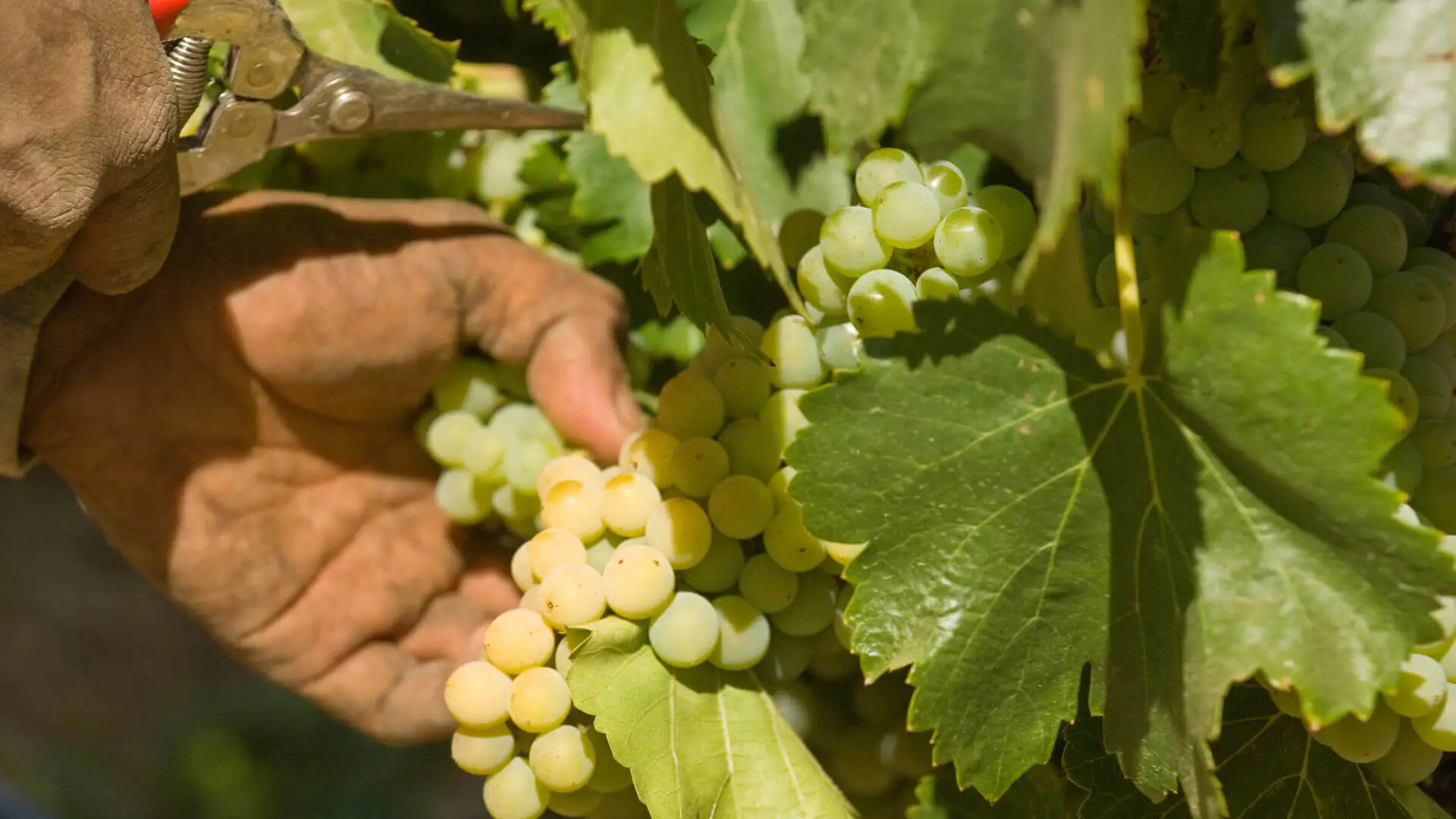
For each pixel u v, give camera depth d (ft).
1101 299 2.20
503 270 2.51
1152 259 2.09
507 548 2.65
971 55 2.06
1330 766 2.21
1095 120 1.95
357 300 2.46
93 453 2.46
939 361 2.14
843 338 2.26
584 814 2.35
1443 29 2.03
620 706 2.20
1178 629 2.13
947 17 2.06
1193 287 2.07
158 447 2.47
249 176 2.61
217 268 2.44
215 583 2.50
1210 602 2.11
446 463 2.52
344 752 5.77
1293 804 2.22
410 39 2.60
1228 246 2.05
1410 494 2.15
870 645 2.16
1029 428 2.14
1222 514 2.11
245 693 5.98
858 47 2.10
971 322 2.13
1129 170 2.18
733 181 2.19
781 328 2.28
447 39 2.76
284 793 5.60
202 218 2.47
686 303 2.27
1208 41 2.14
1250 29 2.14
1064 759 2.27
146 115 2.28
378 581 2.56
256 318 2.44
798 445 2.15
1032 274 2.08
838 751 2.39
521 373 2.55
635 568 2.20
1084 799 2.30
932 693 2.16
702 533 2.23
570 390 2.48
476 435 2.50
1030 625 2.16
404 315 2.48
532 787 2.29
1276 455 2.06
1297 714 2.15
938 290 2.17
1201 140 2.14
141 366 2.45
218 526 2.49
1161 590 2.14
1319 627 2.08
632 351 2.61
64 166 2.23
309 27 2.57
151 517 2.48
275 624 2.53
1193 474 2.11
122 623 5.98
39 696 5.68
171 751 5.67
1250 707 2.23
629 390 2.54
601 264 2.63
